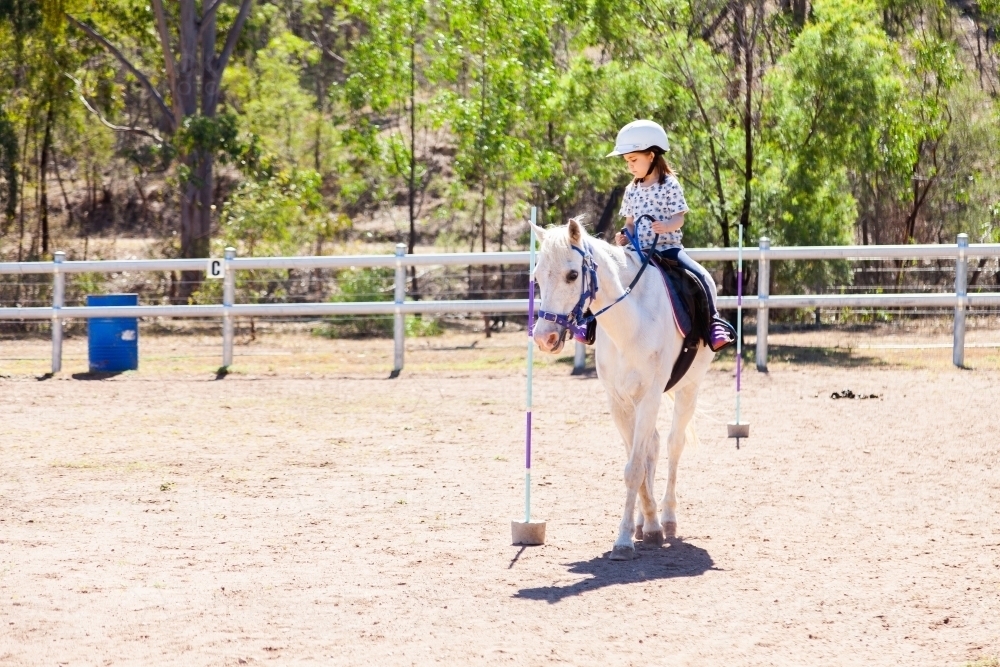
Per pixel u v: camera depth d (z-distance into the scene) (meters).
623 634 5.65
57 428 12.34
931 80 27.41
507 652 5.38
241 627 5.79
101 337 17.12
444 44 26.66
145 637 5.64
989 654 5.31
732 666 5.19
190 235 31.69
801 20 24.70
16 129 35.69
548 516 8.36
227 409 13.66
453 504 8.74
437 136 38.03
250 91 38.00
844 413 12.69
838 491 9.09
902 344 18.69
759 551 7.32
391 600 6.27
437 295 29.58
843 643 5.50
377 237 36.16
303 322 25.75
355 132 28.48
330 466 10.26
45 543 7.60
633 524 7.22
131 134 42.84
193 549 7.45
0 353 20.39
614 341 7.03
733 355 17.58
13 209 33.41
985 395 13.71
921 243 28.30
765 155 20.34
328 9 47.22
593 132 20.56
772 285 21.77
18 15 31.72
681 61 20.19
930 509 8.45
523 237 30.83
